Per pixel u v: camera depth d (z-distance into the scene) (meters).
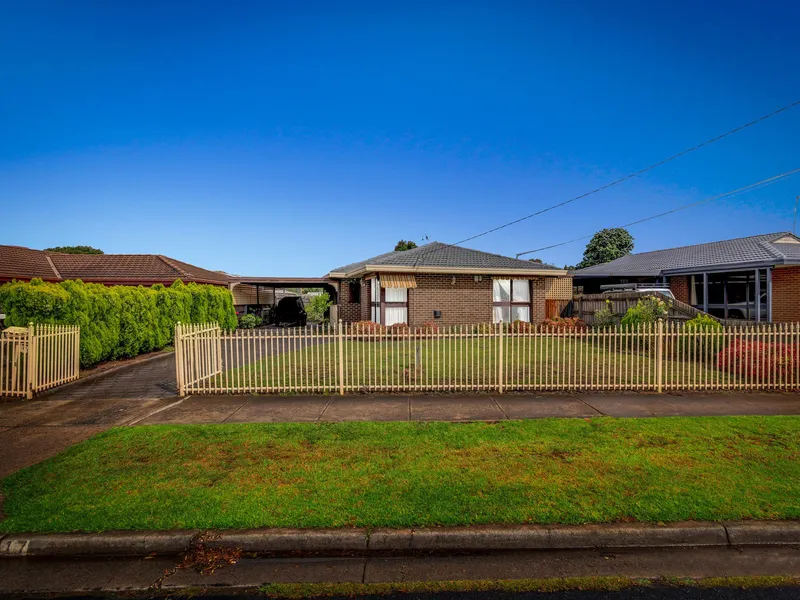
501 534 3.68
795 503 4.04
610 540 3.69
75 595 3.19
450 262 18.20
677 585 3.23
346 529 3.74
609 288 23.50
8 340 8.32
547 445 5.43
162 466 4.92
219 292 19.47
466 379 8.61
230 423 6.50
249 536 3.67
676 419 6.46
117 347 12.40
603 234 45.81
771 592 3.15
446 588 3.21
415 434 5.89
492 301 18.12
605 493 4.22
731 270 18.67
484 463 4.91
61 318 10.11
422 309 17.55
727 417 6.54
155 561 3.56
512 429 6.05
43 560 3.58
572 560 3.53
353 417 6.79
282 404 7.61
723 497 4.14
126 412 7.23
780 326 8.67
